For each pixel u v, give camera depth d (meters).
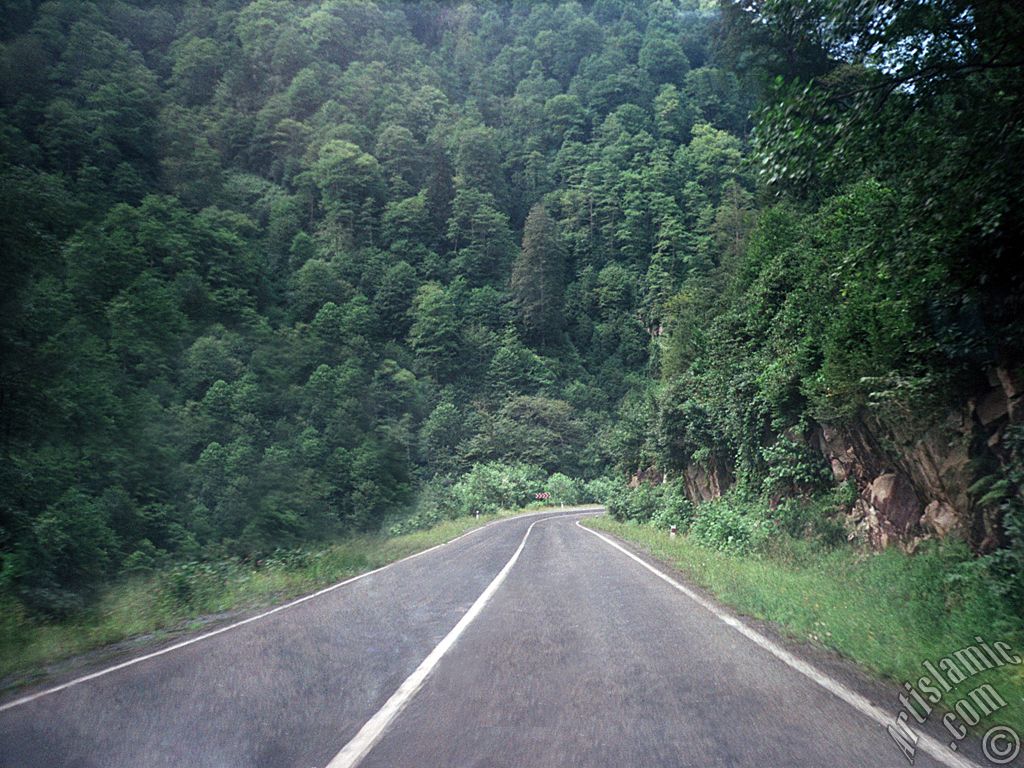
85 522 15.94
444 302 91.25
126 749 4.81
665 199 111.81
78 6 75.19
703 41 139.50
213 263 48.00
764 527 16.83
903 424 11.22
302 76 123.75
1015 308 8.77
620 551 21.84
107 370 23.56
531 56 173.38
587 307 118.81
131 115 59.97
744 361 22.38
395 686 6.29
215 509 23.70
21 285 15.43
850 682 5.94
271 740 4.89
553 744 4.62
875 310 11.34
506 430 87.94
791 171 8.21
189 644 9.06
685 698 5.57
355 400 37.44
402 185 119.75
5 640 9.06
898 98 7.75
